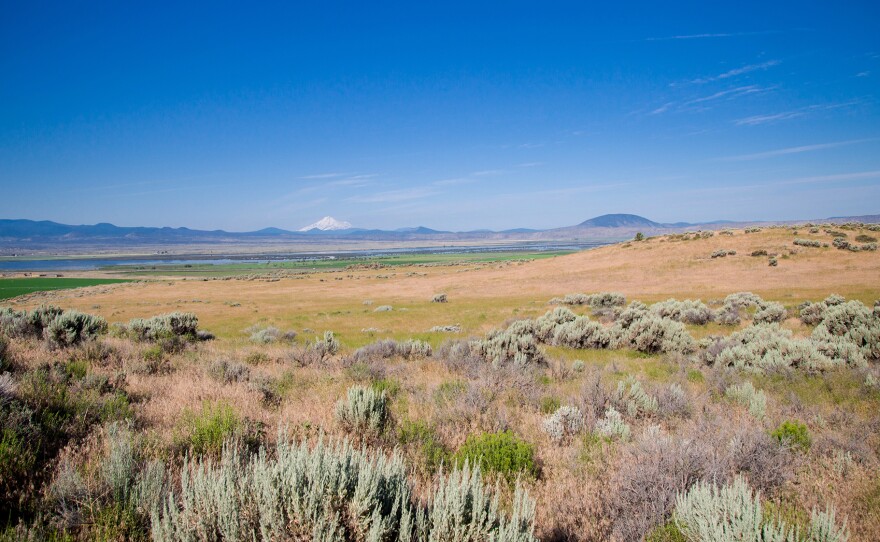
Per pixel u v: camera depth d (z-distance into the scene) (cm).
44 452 482
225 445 483
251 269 19488
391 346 1681
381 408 668
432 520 324
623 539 398
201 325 3856
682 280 5750
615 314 3172
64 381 755
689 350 1702
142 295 8281
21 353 986
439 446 595
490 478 505
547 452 615
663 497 424
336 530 295
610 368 1327
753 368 1195
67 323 1363
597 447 632
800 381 1077
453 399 853
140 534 350
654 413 813
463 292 6656
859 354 1240
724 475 470
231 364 1123
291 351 1516
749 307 3259
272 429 617
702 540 345
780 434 617
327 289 8488
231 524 293
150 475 397
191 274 16400
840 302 2628
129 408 670
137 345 1435
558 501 464
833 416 771
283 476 312
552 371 1269
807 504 457
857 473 527
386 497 333
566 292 5812
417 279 9438
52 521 357
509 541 291
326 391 922
